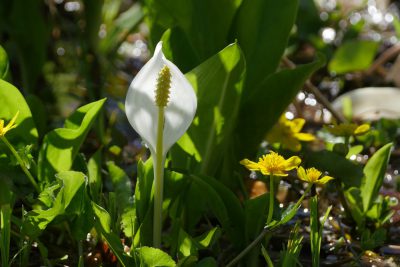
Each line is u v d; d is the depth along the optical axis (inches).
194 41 51.8
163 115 41.0
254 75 52.0
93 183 47.1
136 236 45.6
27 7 75.8
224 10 51.4
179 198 48.2
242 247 47.1
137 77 41.4
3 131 44.0
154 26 52.1
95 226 45.3
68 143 47.5
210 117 47.6
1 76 49.1
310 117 81.0
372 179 51.0
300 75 50.5
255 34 51.7
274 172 42.6
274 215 46.5
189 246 43.7
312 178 43.1
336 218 53.9
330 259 50.2
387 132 69.4
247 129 52.1
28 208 50.8
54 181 46.2
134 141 72.7
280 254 47.0
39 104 53.6
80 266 44.3
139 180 44.8
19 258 48.0
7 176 47.1
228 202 46.6
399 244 52.1
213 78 46.2
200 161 48.8
